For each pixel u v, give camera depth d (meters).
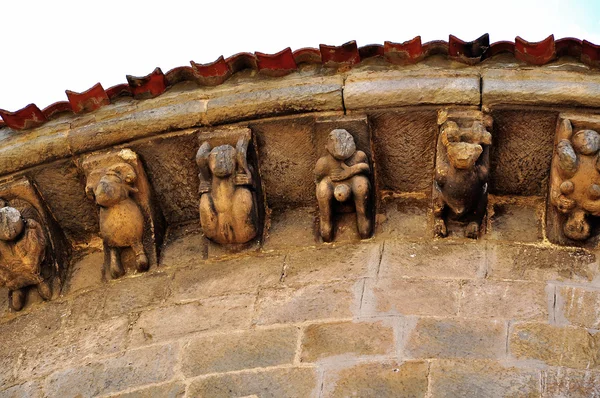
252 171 6.18
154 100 6.33
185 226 6.49
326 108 6.10
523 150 6.06
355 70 6.18
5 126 6.55
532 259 5.80
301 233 6.21
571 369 5.19
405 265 5.86
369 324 5.56
